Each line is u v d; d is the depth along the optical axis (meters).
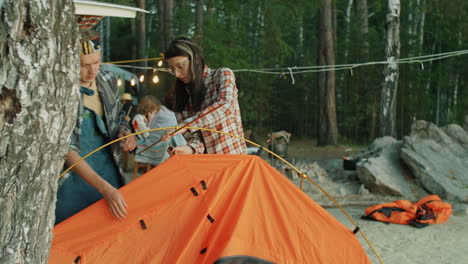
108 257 2.30
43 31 1.45
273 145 9.70
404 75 21.55
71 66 1.58
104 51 22.67
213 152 2.96
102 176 2.62
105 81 2.66
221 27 17.45
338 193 7.93
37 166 1.54
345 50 22.77
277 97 24.30
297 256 2.47
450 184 7.48
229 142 2.96
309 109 24.44
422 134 8.58
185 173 2.48
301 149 17.23
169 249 2.34
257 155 2.59
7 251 1.53
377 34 24.44
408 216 5.72
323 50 17.92
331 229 2.55
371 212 5.93
